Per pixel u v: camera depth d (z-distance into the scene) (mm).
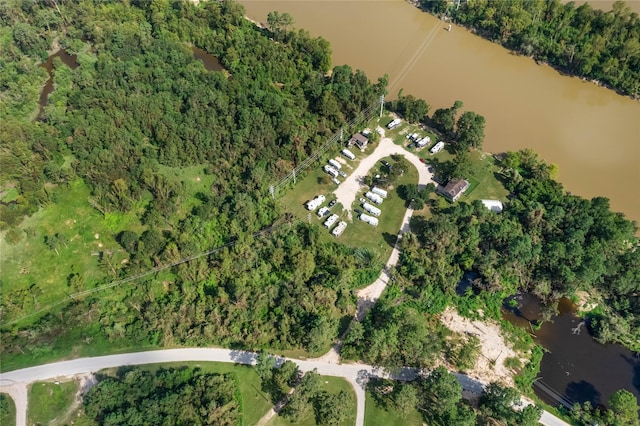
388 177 164625
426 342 122125
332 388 119750
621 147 186375
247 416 115000
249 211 151125
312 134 177875
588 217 146125
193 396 114938
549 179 165500
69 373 123312
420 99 196500
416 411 116188
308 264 137875
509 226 147375
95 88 191375
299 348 127438
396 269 144875
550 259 141125
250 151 170125
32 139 162500
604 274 139375
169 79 193250
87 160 161875
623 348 129875
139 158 166125
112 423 107625
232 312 130625
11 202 155875
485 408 111938
